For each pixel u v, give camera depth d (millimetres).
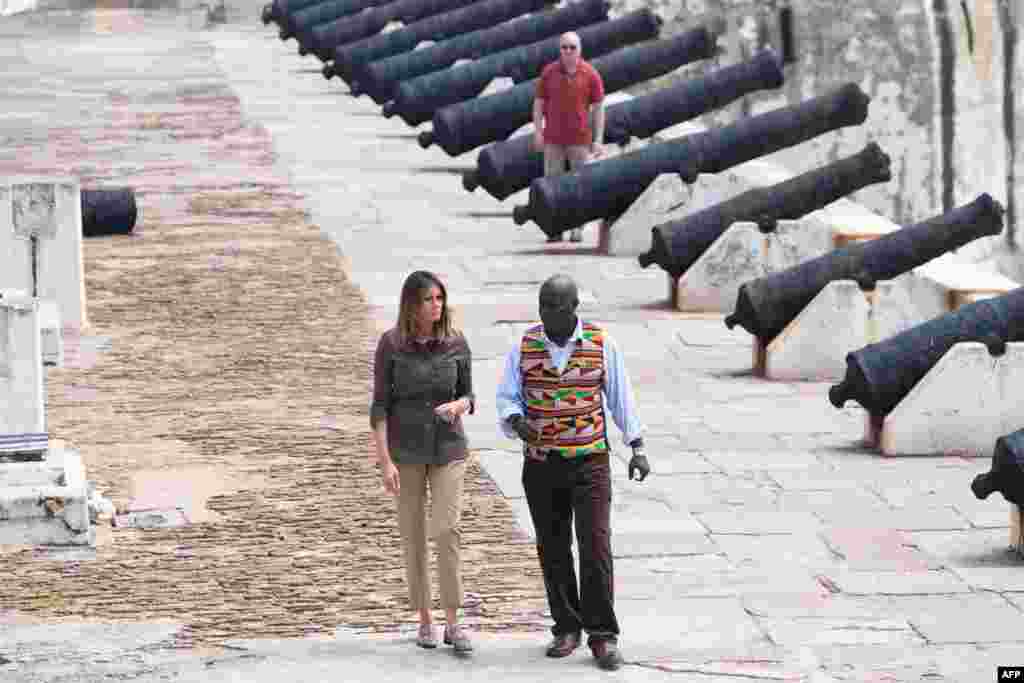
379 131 79562
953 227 38688
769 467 31359
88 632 23094
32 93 91375
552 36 78438
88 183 63438
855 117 53031
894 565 25953
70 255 41656
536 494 22359
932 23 82938
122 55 111875
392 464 22391
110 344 40438
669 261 44312
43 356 38344
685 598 24453
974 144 84062
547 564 22469
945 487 30219
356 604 24266
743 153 52000
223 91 93688
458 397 22812
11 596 24500
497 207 59969
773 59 59656
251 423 33812
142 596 24547
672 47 67312
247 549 26594
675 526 27766
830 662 22062
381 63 79188
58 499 26609
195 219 56719
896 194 83875
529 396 22188
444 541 22438
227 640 22859
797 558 26281
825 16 83625
